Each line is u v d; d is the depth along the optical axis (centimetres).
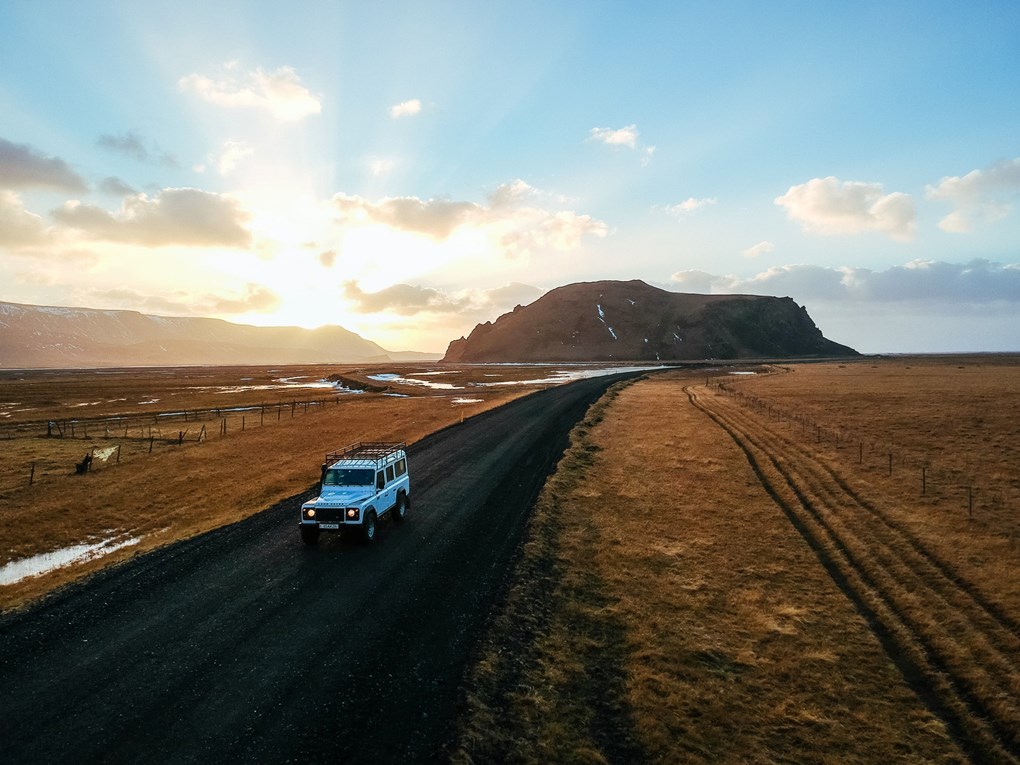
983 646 1212
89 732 841
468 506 2202
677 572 1630
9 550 1792
